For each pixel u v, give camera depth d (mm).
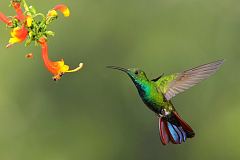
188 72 6176
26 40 5723
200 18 20344
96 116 19969
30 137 19438
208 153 20141
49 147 19766
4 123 19422
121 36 19828
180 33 20078
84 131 19969
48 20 5773
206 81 20312
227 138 20047
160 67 19484
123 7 19969
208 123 20219
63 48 19328
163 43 19844
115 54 19844
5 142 19406
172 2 20328
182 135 5992
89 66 19719
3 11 16203
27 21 5699
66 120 19734
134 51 19859
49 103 19656
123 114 20188
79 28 19469
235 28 20422
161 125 6039
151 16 20141
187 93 20312
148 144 20375
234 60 20312
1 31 17875
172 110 6121
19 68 19047
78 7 19516
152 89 6195
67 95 19750
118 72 19938
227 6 20547
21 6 5867
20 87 19281
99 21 19719
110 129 20141
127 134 20234
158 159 20250
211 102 20281
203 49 20125
